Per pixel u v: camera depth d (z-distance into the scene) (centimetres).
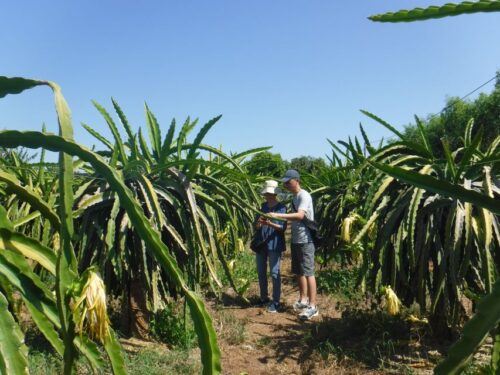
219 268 604
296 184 454
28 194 110
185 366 301
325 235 514
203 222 335
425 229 298
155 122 358
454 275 276
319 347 347
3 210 106
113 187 93
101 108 313
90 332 95
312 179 682
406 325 361
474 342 77
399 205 298
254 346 361
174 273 95
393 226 297
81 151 90
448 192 99
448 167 296
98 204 312
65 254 91
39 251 109
